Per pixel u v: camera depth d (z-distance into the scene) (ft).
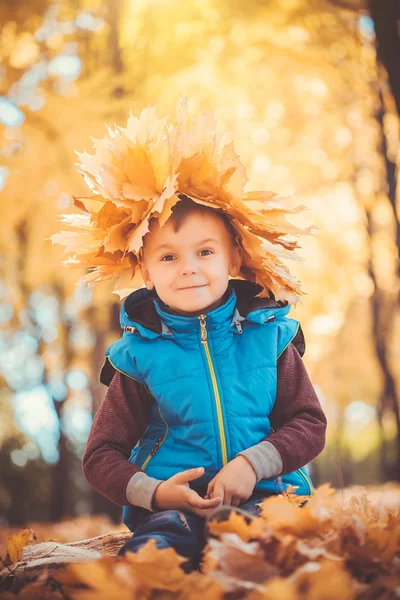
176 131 7.14
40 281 28.91
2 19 24.16
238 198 7.06
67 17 24.36
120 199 6.97
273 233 7.38
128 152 7.16
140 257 7.55
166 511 6.27
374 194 30.89
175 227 7.13
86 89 22.22
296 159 28.99
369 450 74.02
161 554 4.95
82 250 7.62
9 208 23.38
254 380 7.13
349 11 24.04
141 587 4.81
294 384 7.51
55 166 22.38
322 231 31.86
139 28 24.32
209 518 5.44
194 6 24.25
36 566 6.38
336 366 44.06
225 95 25.48
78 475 54.44
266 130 27.86
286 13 24.81
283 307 7.66
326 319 34.22
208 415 6.88
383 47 18.49
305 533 5.50
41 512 52.90
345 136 29.78
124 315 7.52
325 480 69.31
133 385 7.41
